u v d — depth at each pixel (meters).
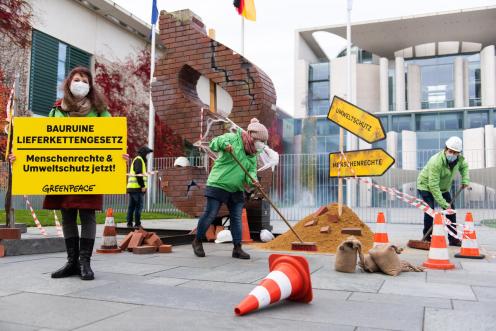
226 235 7.17
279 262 3.25
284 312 2.91
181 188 7.63
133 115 22.31
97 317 2.72
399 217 15.08
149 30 22.78
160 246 5.91
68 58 18.62
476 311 2.96
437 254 4.84
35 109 16.73
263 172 7.61
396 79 43.28
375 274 4.39
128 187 9.45
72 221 4.06
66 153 4.14
